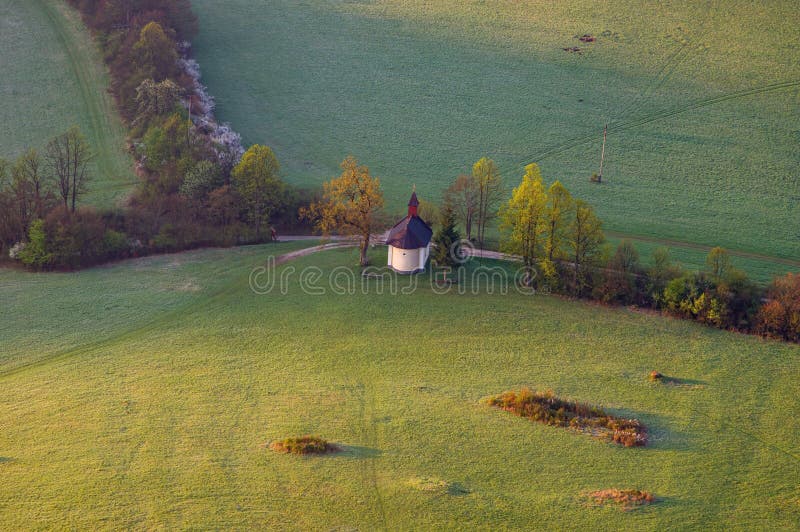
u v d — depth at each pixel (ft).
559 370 266.16
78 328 287.48
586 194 424.87
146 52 491.72
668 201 418.72
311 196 393.91
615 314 305.53
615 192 427.74
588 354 277.23
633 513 193.57
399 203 407.64
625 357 276.00
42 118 468.34
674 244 370.73
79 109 476.95
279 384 251.80
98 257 340.39
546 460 214.69
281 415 232.12
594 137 486.38
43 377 253.24
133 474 199.93
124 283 322.96
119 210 372.17
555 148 475.72
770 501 203.10
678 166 454.81
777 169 449.89
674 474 211.82
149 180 399.44
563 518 190.29
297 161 456.86
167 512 185.26
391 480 201.87
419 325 293.23
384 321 295.48
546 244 320.29
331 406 238.68
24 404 235.20
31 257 330.34
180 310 302.66
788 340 288.10
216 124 472.44
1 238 342.03
